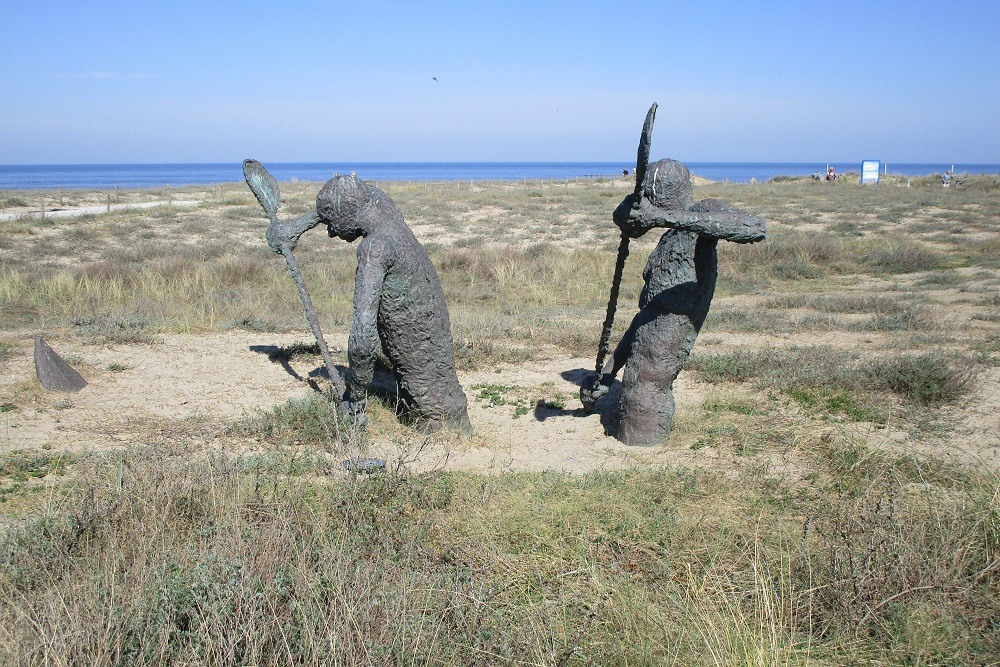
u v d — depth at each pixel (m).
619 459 5.97
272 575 3.45
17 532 4.11
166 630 3.03
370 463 5.18
